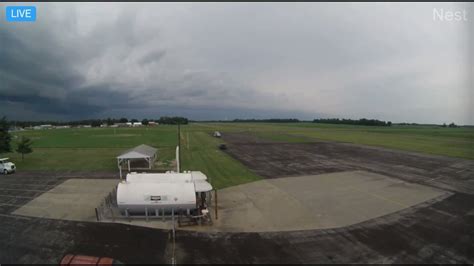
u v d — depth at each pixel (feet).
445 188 100.58
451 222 69.46
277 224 68.44
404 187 102.01
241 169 135.03
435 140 292.61
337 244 58.08
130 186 71.87
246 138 313.73
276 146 232.94
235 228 65.92
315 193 94.53
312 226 67.21
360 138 319.06
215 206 76.23
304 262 51.31
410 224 68.23
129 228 65.57
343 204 83.35
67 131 500.33
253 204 83.46
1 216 73.82
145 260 51.62
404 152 195.42
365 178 116.06
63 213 76.02
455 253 54.60
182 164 148.97
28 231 64.13
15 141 280.31
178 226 66.74
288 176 119.85
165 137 325.62
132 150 132.26
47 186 105.29
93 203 84.89
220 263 50.78
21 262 51.37
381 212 76.48
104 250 55.36
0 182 111.34
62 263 49.11
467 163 151.23
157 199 70.44
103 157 174.91
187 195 71.31
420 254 54.19
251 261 51.47
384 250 55.67
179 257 52.70
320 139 304.30
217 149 210.59
